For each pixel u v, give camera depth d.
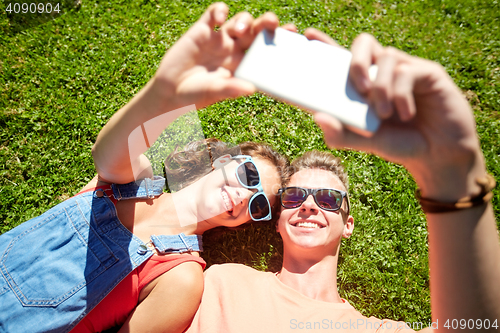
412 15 1.24
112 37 1.11
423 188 0.42
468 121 0.35
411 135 0.37
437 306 0.46
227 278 0.75
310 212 0.79
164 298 0.70
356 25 1.19
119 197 0.74
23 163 0.95
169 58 0.43
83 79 1.05
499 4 1.26
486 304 0.44
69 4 1.14
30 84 1.03
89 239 0.71
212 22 0.43
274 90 0.40
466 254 0.42
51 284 0.69
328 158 0.85
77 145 0.98
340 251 0.93
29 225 0.73
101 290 0.69
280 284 0.74
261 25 0.41
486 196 0.40
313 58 0.40
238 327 0.67
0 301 0.69
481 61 1.18
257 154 0.85
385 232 0.95
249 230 0.95
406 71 0.33
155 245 0.72
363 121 0.37
